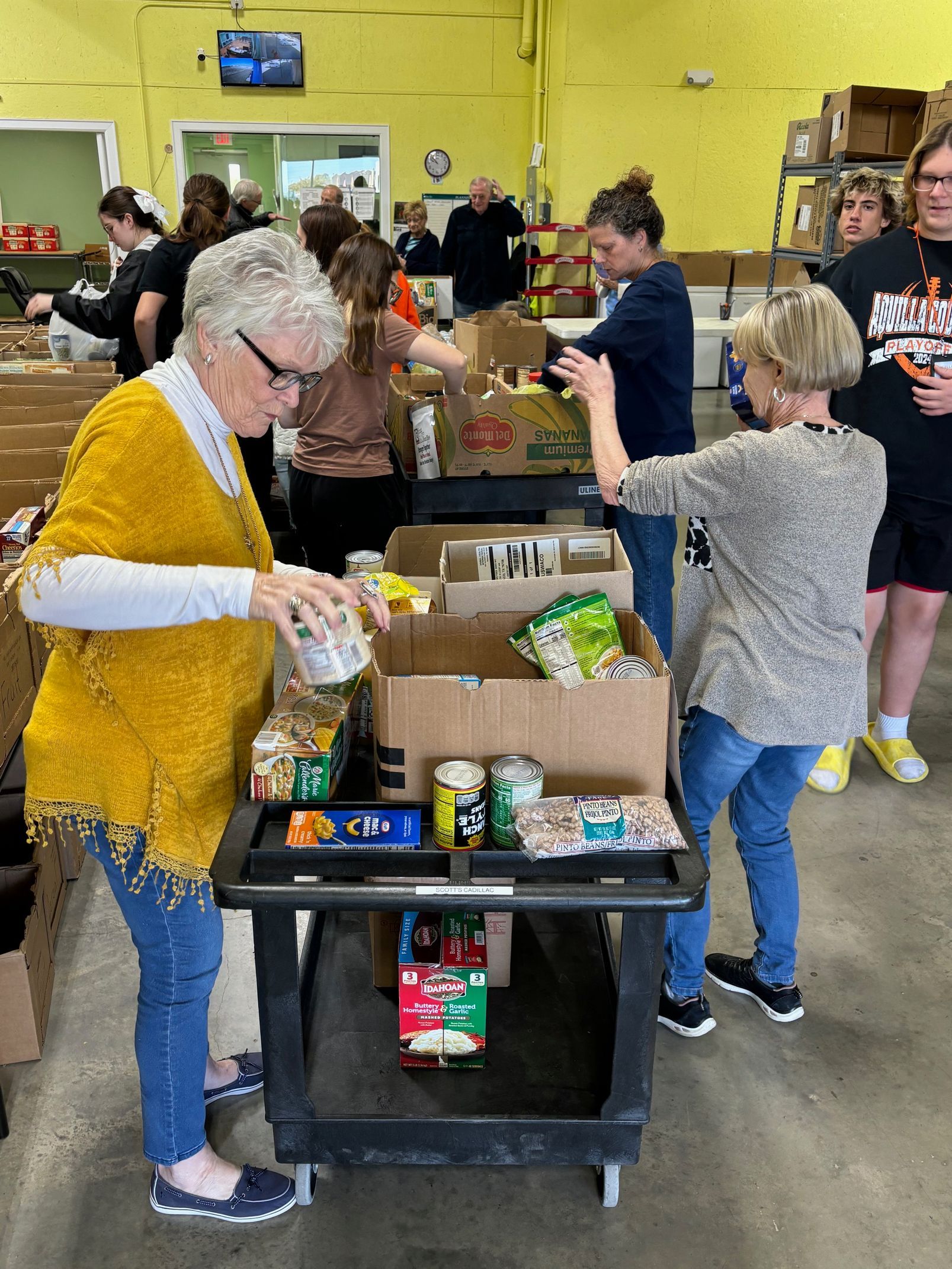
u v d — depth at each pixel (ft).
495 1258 5.15
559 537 5.57
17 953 6.03
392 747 4.44
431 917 5.54
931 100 13.53
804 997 7.06
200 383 4.05
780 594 5.31
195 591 3.68
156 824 4.32
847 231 11.70
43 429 10.50
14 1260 5.12
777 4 27.20
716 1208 5.46
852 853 8.72
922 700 11.55
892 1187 5.61
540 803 4.30
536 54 29.86
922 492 8.82
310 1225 5.32
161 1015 4.84
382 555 6.07
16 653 7.84
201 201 12.39
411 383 11.96
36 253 31.19
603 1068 5.41
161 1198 5.32
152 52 29.07
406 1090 5.23
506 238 26.13
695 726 5.84
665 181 28.78
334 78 29.89
